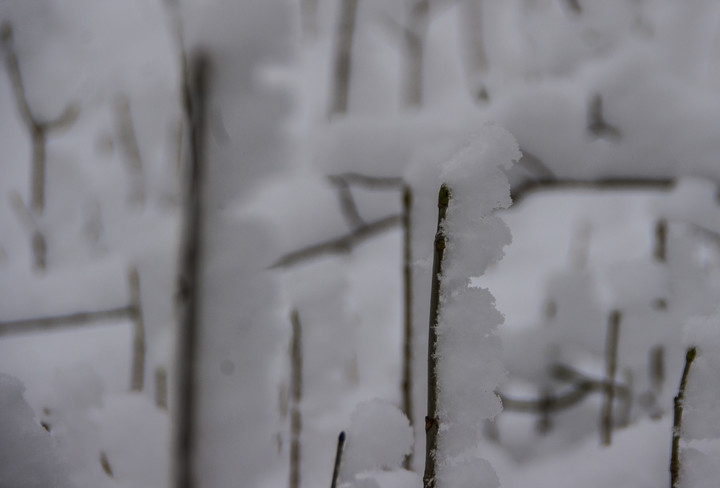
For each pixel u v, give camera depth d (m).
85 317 1.64
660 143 1.35
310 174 1.37
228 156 1.21
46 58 2.32
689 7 2.13
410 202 1.14
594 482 1.21
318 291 1.25
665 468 1.20
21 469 1.05
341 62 2.17
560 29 2.04
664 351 1.39
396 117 1.37
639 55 1.40
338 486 1.07
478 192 1.05
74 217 2.24
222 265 1.20
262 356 1.20
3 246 2.19
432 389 1.05
